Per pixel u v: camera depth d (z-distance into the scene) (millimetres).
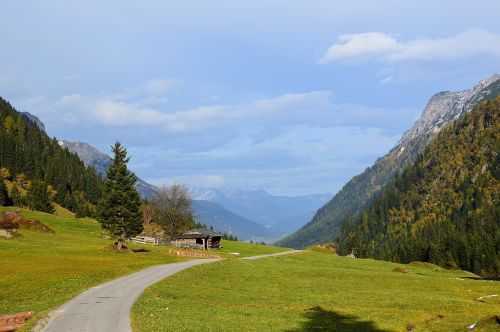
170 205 153000
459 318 50125
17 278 57281
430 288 75438
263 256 125500
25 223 115125
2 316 38062
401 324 47500
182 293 54875
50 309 40781
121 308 41406
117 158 102062
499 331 39594
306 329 41219
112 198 98875
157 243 136250
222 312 44969
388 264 133000
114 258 86000
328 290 67000
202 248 140500
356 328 43938
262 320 42812
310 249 180875
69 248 93375
